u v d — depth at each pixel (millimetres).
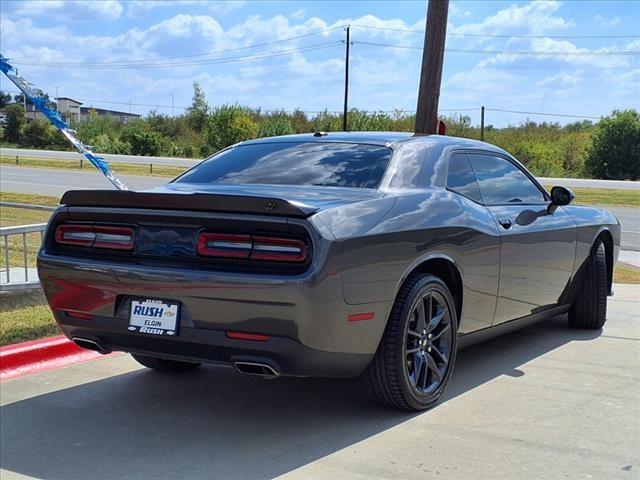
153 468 3221
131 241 3520
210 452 3385
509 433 3568
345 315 3262
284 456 3311
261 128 63875
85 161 41938
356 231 3309
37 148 65312
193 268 3295
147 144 61562
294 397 4191
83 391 4367
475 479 3029
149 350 3559
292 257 3145
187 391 4348
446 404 4016
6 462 3324
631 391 4270
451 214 3996
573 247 5371
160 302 3418
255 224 3209
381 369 3623
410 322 3721
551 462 3211
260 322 3168
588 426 3672
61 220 3791
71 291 3684
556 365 4844
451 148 4473
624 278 8945
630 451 3344
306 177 3984
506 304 4621
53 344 5062
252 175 4129
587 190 29219
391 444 3428
